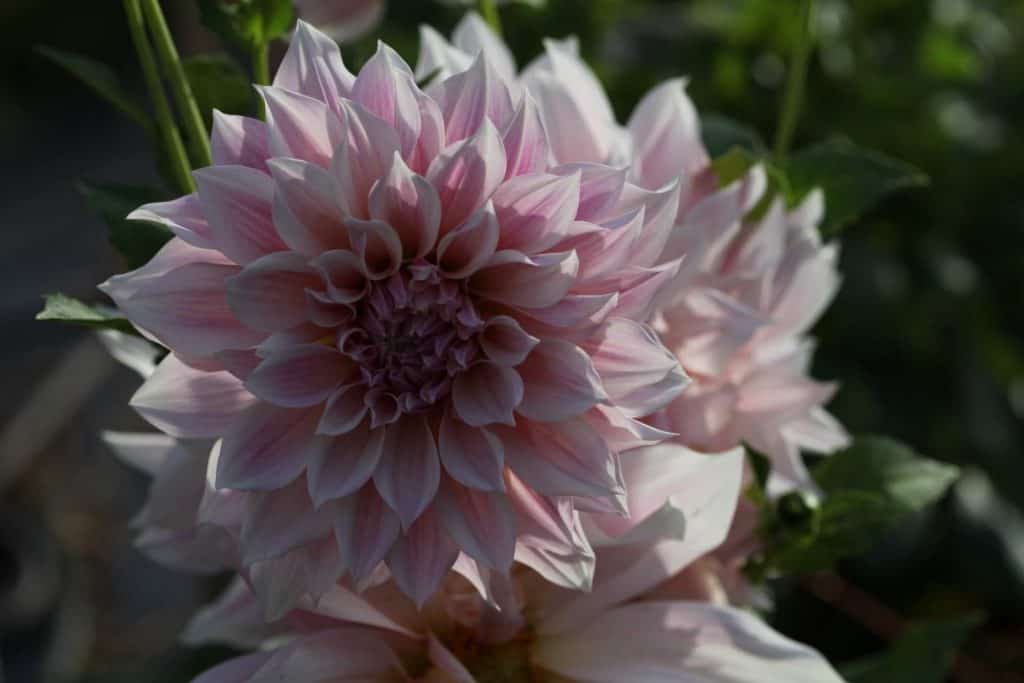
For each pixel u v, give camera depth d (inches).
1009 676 60.9
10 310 123.5
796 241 36.4
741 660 34.0
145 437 36.0
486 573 31.7
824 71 65.6
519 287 30.4
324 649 33.7
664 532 32.8
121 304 30.2
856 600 58.0
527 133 30.3
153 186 35.9
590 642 35.0
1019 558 63.1
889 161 38.1
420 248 30.5
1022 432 65.2
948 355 64.2
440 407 31.2
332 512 30.8
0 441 108.1
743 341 34.3
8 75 160.4
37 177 146.7
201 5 35.2
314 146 30.1
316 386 30.5
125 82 159.9
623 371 30.5
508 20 61.4
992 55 70.0
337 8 38.1
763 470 35.7
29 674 89.7
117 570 100.0
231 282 29.6
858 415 62.5
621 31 66.9
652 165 35.5
